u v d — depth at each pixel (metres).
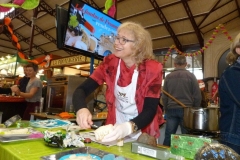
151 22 8.48
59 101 2.52
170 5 7.41
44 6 9.47
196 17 7.66
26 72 2.70
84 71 6.25
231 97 1.11
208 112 1.28
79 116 0.98
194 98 2.35
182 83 2.34
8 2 1.55
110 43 2.10
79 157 0.78
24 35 12.88
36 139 1.03
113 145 1.02
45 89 3.13
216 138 1.27
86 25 1.85
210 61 8.41
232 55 1.29
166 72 9.47
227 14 7.56
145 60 1.17
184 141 0.88
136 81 1.13
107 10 2.30
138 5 7.91
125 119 1.26
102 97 2.91
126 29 1.10
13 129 1.17
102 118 2.23
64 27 1.74
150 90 1.10
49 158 0.75
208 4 6.93
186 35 8.66
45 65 6.32
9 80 5.08
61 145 0.90
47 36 11.94
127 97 1.17
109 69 1.25
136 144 0.89
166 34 8.86
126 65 1.20
